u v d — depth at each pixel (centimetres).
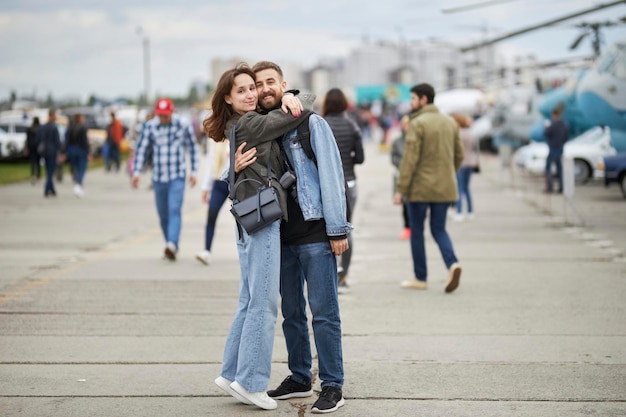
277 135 528
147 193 2353
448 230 1479
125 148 4678
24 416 538
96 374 628
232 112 552
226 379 554
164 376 623
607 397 565
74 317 811
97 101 8344
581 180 2420
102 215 1783
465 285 967
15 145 3681
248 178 532
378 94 10950
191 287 958
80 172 2220
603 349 686
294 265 555
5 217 1741
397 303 872
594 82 2148
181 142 1124
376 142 6231
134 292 929
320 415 536
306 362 570
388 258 1175
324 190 524
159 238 1405
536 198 2088
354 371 629
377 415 534
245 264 543
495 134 4075
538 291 927
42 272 1061
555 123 2103
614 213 1736
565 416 530
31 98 7081
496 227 1516
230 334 555
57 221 1667
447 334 740
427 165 911
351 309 845
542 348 690
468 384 596
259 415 538
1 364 655
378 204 1980
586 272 1045
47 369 641
